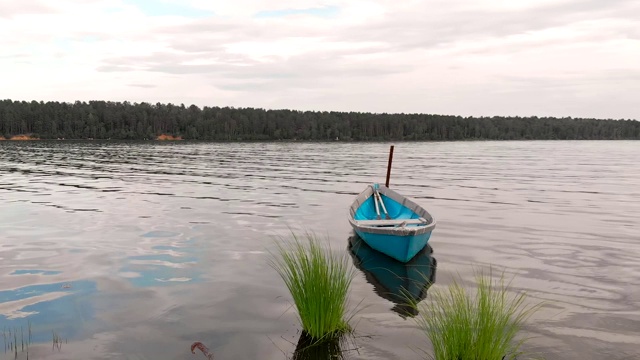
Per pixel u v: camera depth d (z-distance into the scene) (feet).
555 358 18.93
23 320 22.66
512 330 19.40
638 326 22.25
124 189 79.30
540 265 33.27
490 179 106.42
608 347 20.01
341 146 360.48
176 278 29.45
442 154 244.83
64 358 18.83
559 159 200.85
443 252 37.09
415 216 43.19
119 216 52.34
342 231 45.47
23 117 402.93
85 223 47.88
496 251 37.47
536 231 46.01
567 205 65.31
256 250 36.99
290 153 234.58
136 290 27.09
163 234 42.73
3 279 28.91
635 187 90.02
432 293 26.91
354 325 22.18
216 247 37.86
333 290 20.94
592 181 102.58
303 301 20.90
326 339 20.58
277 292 26.89
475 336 17.10
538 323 22.47
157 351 19.53
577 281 29.43
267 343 20.22
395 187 88.58
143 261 33.32
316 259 21.34
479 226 48.75
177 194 73.05
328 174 115.65
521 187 89.45
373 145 396.57
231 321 22.65
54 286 27.66
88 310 23.97
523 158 208.03
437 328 19.06
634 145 460.55
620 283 29.01
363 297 26.22
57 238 40.55
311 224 48.96
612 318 23.21
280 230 45.42
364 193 48.57
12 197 68.33
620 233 45.09
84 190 77.51
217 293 26.68
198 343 19.81
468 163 169.17
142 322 22.50
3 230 43.98
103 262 32.99
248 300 25.54
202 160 167.43
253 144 384.68
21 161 155.22
